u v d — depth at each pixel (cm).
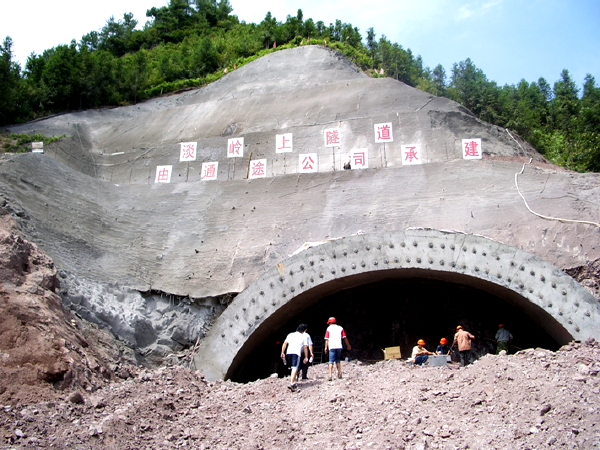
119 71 3741
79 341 1416
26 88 3241
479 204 1922
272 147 2567
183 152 2433
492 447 870
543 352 1240
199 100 3359
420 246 1675
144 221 2103
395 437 941
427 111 2480
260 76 3397
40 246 1698
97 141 2911
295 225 2020
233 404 1245
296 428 1048
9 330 1212
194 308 1873
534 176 1964
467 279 1683
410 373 1330
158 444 970
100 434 952
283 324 1884
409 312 1939
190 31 5184
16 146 2550
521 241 1786
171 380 1383
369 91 2764
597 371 1035
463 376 1210
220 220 2092
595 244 1708
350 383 1293
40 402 1077
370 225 1958
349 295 1952
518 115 3238
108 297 1741
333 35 4225
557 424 888
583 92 4353
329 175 2153
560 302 1540
